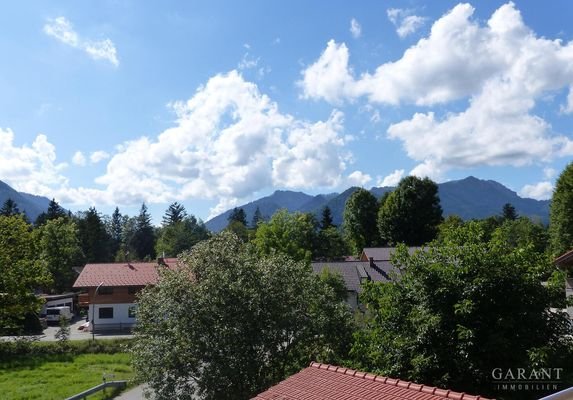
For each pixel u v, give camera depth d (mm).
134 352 19297
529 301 13172
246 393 17984
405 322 14125
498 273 13172
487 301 13070
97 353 40188
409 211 79062
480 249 13688
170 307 18797
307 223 79875
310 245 79000
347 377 9477
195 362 18250
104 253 109938
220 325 18406
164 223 156000
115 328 56656
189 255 20734
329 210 108062
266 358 19047
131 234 156875
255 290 19141
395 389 8609
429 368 13062
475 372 12656
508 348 12414
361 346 15109
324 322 19922
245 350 18219
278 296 19500
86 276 58531
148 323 19656
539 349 11828
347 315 20750
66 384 29531
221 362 17891
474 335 12516
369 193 89875
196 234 118375
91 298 56812
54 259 81500
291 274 20609
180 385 18344
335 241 89875
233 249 20812
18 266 42062
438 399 7969
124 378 31000
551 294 13398
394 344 13781
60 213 113875
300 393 9094
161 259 61125
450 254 14117
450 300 13336
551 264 13766
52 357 38406
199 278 19891
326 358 18984
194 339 18281
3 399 26062
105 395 26797
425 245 15461
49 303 65188
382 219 81250
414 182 79875
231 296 18734
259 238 64250
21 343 40812
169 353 18031
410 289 14297
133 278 58312
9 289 41500
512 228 79188
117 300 57125
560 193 58688
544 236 76500
